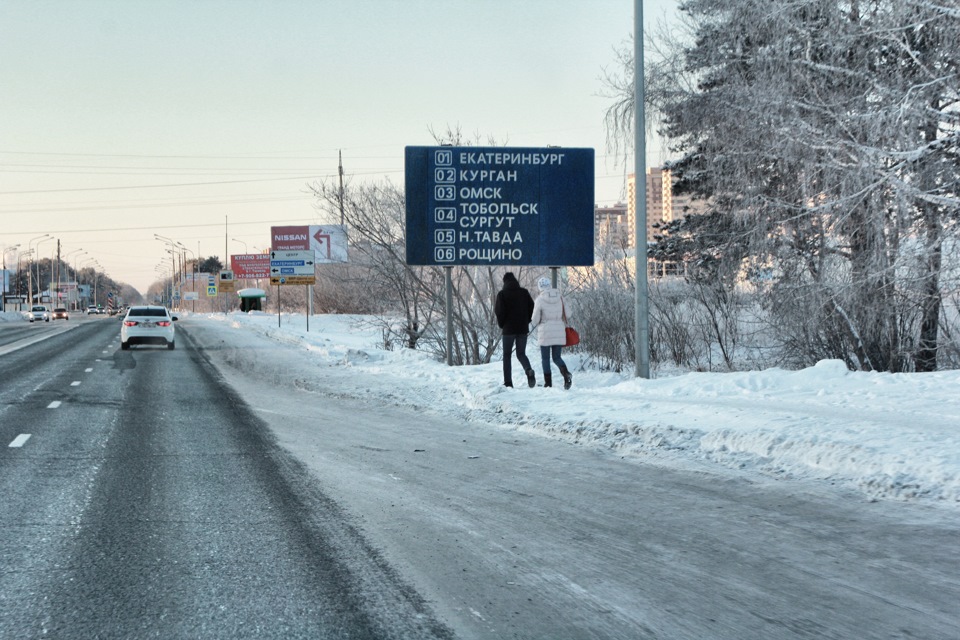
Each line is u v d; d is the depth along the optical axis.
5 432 11.91
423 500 7.45
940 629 4.24
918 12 16.20
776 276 19.55
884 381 13.43
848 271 17.92
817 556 5.53
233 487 8.06
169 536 6.24
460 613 4.55
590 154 20.03
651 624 4.36
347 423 12.77
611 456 9.55
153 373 22.53
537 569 5.36
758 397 12.73
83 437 11.42
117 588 5.02
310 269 53.25
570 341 15.95
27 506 7.27
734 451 9.14
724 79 21.03
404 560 5.58
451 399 15.10
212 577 5.23
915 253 16.56
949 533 6.00
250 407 14.97
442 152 19.81
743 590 4.88
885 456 7.82
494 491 7.80
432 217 19.83
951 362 18.27
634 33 15.85
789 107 18.25
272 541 6.09
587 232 20.08
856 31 17.41
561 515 6.82
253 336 45.34
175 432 11.88
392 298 31.06
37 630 4.34
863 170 16.59
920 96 16.19
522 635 4.23
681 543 5.92
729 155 19.59
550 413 12.27
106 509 7.14
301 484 8.20
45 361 27.16
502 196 19.92
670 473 8.46
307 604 4.71
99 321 84.44
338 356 27.81
